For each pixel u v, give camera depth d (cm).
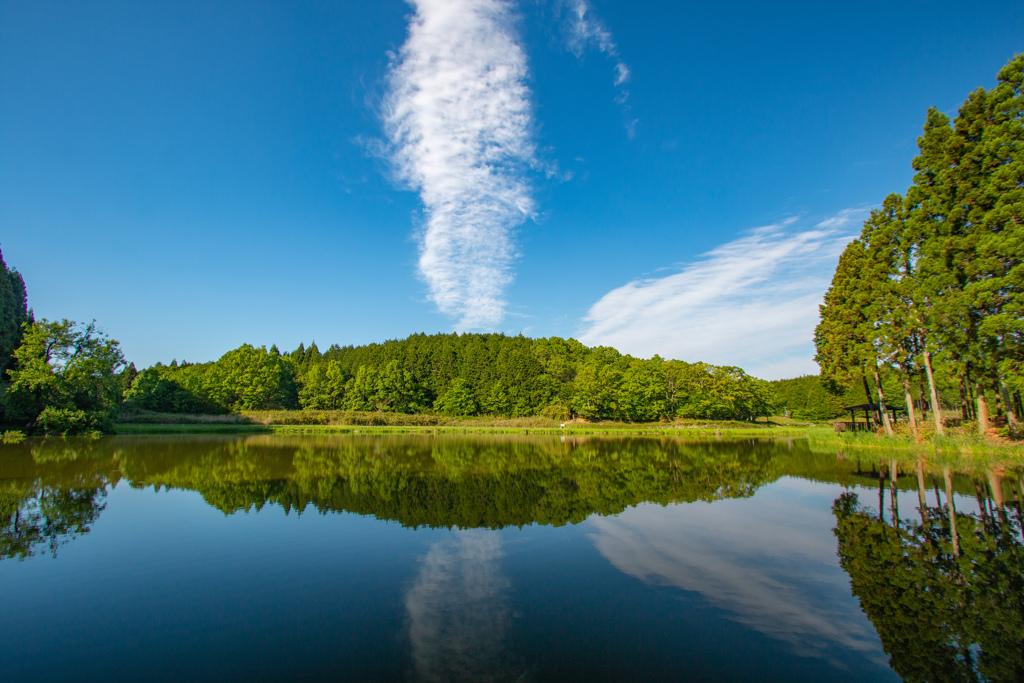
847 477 1639
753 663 475
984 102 2103
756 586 684
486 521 1061
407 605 616
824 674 458
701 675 452
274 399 7344
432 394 8344
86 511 1143
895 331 2538
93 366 3641
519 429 5328
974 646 512
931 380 2398
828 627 561
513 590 671
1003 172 1953
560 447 3172
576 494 1395
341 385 8225
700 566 772
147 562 778
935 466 1800
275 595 648
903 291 2506
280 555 820
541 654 491
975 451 2033
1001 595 652
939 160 2323
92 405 3706
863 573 739
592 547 870
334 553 829
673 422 6750
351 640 521
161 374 7412
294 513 1129
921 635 537
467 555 824
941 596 649
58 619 575
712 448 3052
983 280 1995
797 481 1598
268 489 1440
